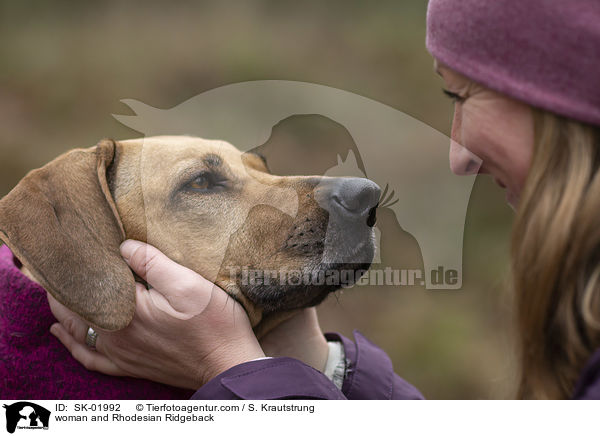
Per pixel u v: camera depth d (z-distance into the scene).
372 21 9.45
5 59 9.21
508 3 1.96
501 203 6.55
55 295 2.49
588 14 1.85
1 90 8.59
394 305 5.82
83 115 8.10
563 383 1.99
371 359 2.96
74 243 2.56
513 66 1.98
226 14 9.89
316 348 2.95
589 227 1.85
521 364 2.06
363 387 2.84
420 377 5.41
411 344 5.57
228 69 8.13
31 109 8.19
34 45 9.52
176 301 2.39
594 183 1.86
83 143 7.67
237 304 2.58
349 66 8.11
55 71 8.86
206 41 8.98
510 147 2.13
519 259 1.98
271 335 2.92
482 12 2.02
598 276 1.86
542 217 1.92
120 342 2.49
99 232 2.60
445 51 2.17
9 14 10.49
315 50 8.57
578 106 1.88
